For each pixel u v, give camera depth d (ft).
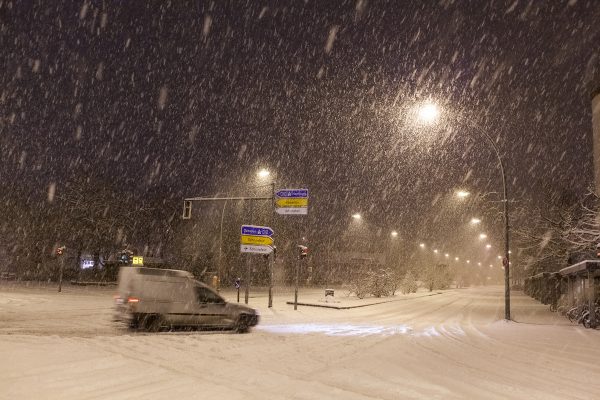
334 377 28.40
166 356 32.94
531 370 32.71
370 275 154.61
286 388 24.73
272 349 39.01
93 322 56.95
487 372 31.60
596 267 64.80
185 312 51.55
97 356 30.45
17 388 22.31
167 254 200.03
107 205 175.32
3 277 176.14
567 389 27.02
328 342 45.11
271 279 97.91
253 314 54.90
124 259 161.07
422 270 250.98
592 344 46.73
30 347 32.65
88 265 199.41
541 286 141.49
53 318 60.34
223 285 190.70
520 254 158.71
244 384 25.30
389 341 47.01
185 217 99.09
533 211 119.85
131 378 25.29
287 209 97.71
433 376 29.66
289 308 96.22
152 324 50.44
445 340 48.93
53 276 173.88
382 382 27.37
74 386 23.12
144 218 190.19
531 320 81.00
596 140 105.60
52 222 171.63
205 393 22.76
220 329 54.24
